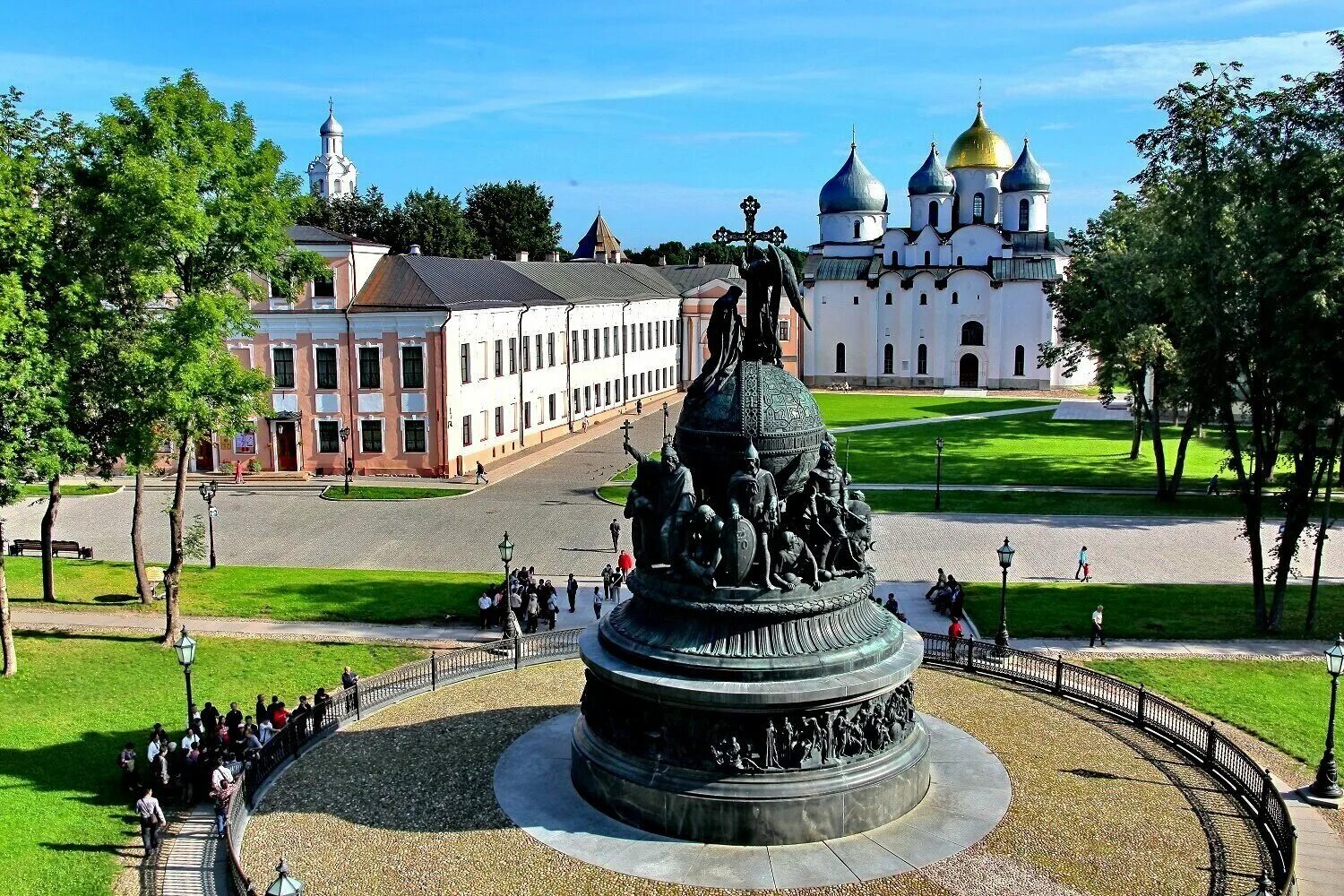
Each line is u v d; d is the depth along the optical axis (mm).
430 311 65688
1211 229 37781
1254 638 35906
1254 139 36219
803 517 22312
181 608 39000
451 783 23625
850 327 133250
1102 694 29094
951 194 135375
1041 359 81625
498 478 67500
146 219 32656
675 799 20828
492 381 73500
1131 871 19750
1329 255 33156
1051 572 45000
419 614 38188
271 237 36531
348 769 24531
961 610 38000
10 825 22484
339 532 52844
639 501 23125
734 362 23359
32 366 31188
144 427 34656
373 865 20109
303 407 67562
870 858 20094
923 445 82250
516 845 20766
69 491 62906
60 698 30328
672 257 191000
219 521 55781
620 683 21375
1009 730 26672
